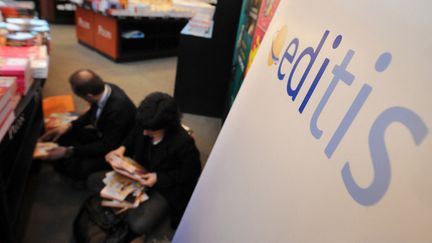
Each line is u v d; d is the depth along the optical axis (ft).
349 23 1.43
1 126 3.41
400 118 1.01
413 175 0.93
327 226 1.22
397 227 0.94
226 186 2.33
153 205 5.04
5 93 3.51
